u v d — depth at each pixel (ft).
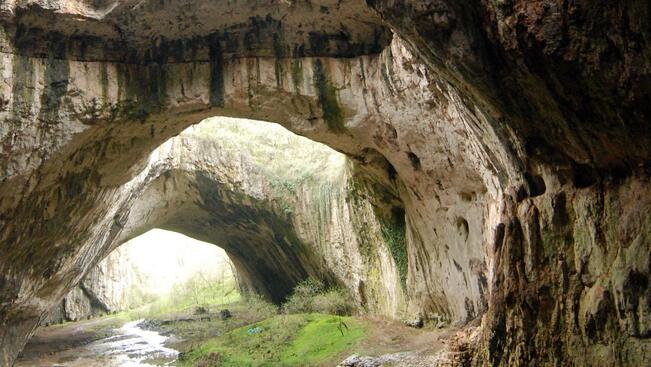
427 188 48.67
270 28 43.73
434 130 42.39
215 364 61.41
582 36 19.06
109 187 52.11
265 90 44.75
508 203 28.02
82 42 41.86
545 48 19.97
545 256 24.94
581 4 18.60
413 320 57.67
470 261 44.62
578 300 23.32
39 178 43.37
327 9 42.19
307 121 47.19
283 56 45.11
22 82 40.04
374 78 44.83
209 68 44.39
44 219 47.88
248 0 41.24
